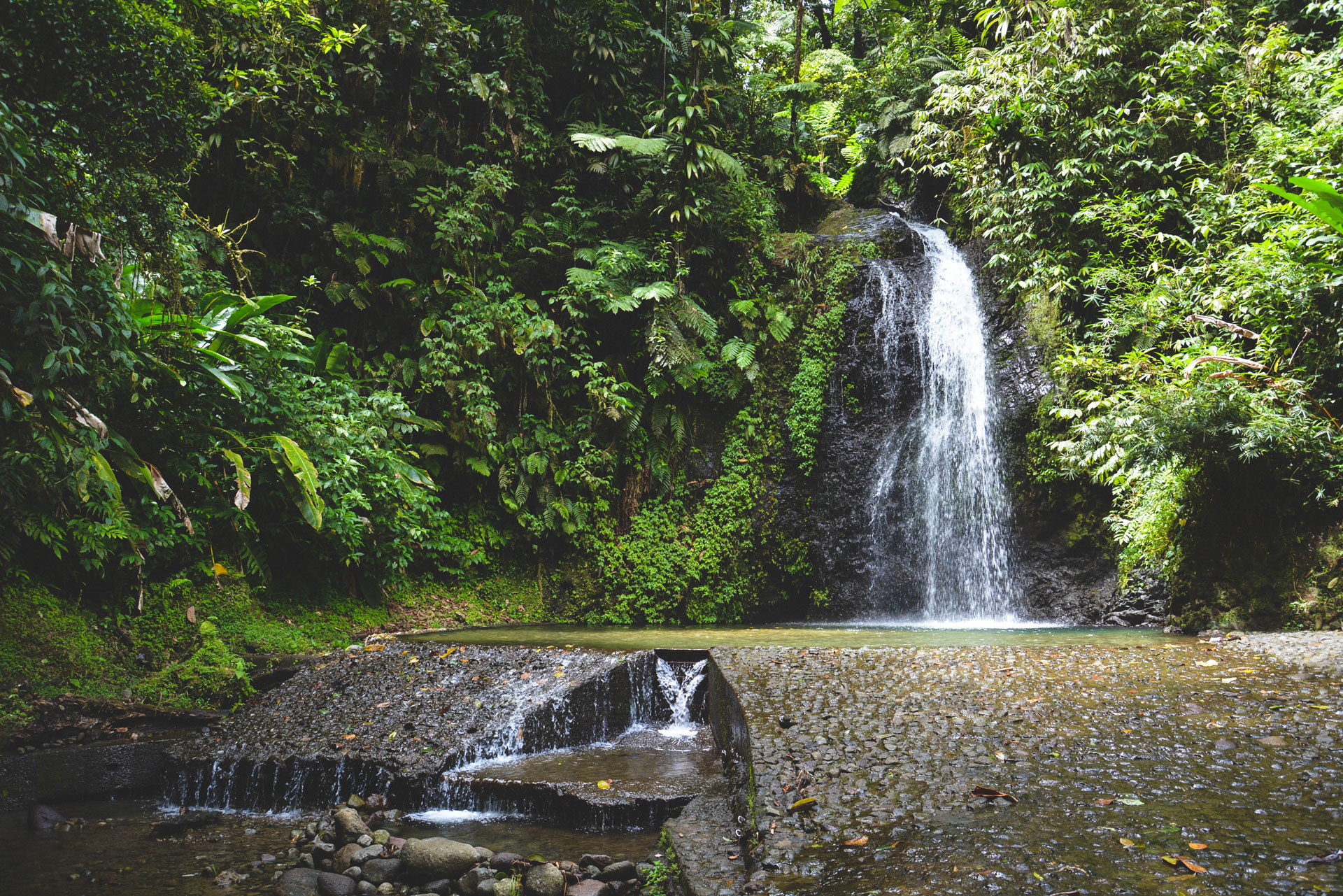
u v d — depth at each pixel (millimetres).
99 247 3893
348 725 5223
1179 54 8547
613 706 5512
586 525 9406
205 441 6320
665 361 9242
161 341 5758
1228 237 7480
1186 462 6355
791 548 9617
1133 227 8141
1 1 3527
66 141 3973
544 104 10398
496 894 3340
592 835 4008
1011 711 3908
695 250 10000
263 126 8328
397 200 9156
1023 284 8641
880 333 10039
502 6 10398
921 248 10906
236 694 5832
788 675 4723
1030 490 8625
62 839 4273
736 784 3936
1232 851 2354
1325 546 6023
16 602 5465
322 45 8102
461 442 8930
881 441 9797
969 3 12836
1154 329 7473
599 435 9609
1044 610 8391
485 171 9203
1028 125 9039
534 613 9141
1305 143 7039
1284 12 9406
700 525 9625
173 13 5383
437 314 8992
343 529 7039
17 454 4480
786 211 12281
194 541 6375
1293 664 4656
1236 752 3260
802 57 16125
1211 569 6586
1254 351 6410
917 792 3020
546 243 9969
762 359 10102
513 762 4789
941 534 9156
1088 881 2215
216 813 4691
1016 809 2799
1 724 4984
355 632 7586
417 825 4246
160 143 4336
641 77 11344
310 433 6926
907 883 2309
